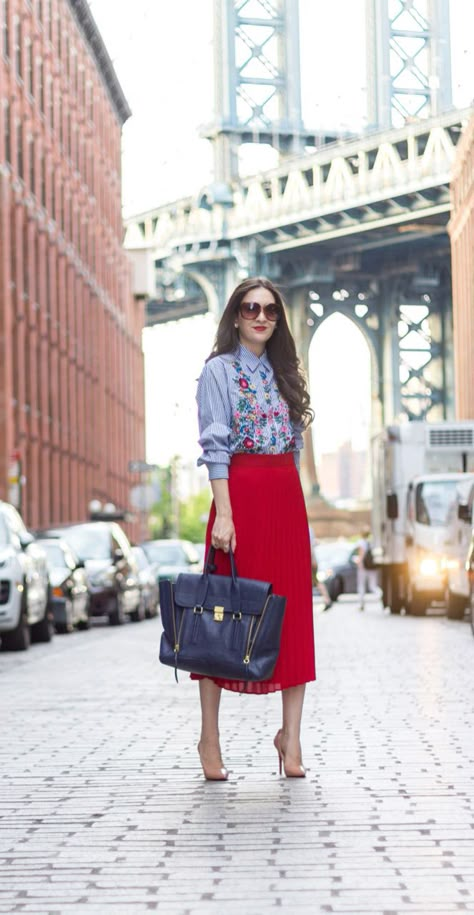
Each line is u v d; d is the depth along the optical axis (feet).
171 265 428.15
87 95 238.89
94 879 17.16
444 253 441.68
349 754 26.89
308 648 23.02
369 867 17.44
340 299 462.19
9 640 64.18
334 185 367.66
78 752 28.22
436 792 22.48
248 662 21.45
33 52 184.85
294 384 23.00
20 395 168.55
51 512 191.11
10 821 20.84
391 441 102.89
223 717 34.22
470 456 102.83
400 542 103.09
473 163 250.16
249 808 21.31
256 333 22.90
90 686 44.14
